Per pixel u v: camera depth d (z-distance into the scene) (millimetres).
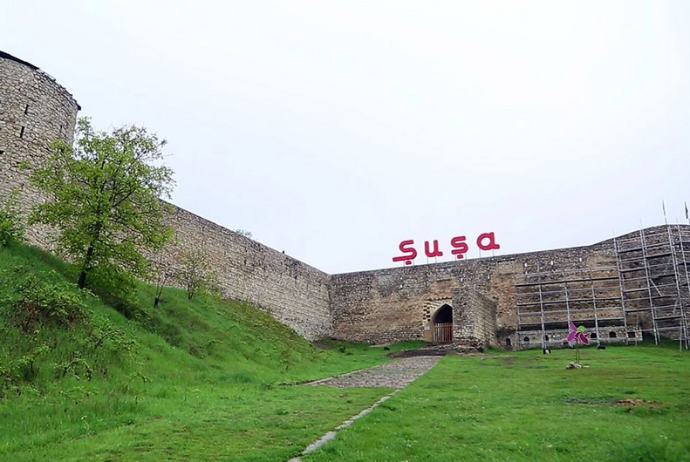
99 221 18281
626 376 17688
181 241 30141
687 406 11961
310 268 44500
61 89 22297
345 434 9852
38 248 19516
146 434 9820
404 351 36125
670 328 35969
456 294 35781
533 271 41688
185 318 22469
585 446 8812
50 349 13609
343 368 26297
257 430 10344
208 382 16516
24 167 19406
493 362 25922
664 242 37969
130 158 19266
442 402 13695
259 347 24094
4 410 10602
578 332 26328
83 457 8289
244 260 35594
